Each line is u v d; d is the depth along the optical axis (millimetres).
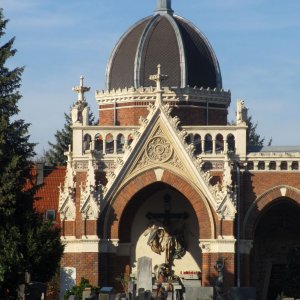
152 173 94312
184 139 94000
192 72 100375
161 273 96625
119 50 101625
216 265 93000
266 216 99562
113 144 96750
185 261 97812
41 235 81000
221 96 100875
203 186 93750
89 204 93750
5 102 81750
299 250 96125
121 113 100375
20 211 81812
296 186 94562
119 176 94375
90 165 94188
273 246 99812
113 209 94375
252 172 94688
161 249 97562
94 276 93500
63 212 94500
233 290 81438
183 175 94062
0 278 77875
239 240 93875
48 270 82188
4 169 80312
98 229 94062
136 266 97125
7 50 82438
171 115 99312
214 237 93500
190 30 102062
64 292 93625
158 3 103125
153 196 97875
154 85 100000
